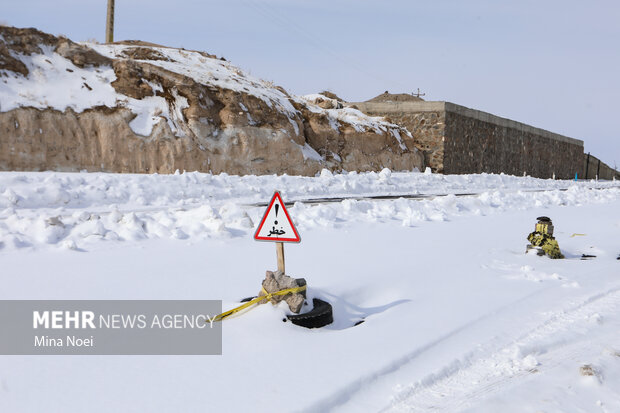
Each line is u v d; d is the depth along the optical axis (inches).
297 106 1248.8
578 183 1510.8
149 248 330.6
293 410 136.5
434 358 176.7
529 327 209.2
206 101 993.5
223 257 312.7
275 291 211.6
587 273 305.0
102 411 133.9
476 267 311.7
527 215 601.6
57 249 315.6
